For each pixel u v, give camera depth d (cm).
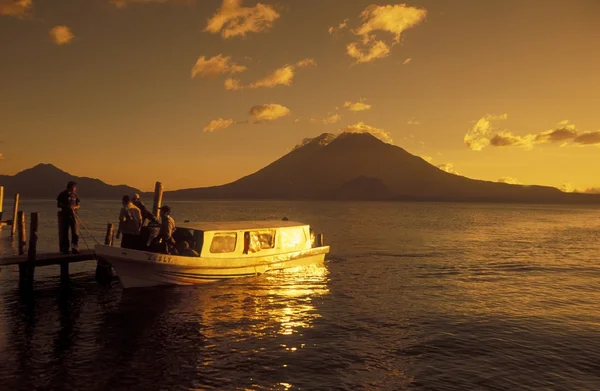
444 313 1535
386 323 1404
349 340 1238
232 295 1702
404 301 1703
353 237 4541
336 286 1938
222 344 1180
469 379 999
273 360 1080
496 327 1380
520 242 4306
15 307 1501
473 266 2625
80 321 1353
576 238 4900
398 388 948
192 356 1093
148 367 1021
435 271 2416
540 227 7206
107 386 919
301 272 2241
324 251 2412
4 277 1980
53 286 1819
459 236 4928
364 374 1014
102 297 1638
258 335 1259
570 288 1997
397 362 1089
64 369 998
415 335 1293
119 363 1039
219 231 1861
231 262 1883
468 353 1155
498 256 3138
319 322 1398
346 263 2633
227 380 963
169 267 1708
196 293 1711
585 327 1390
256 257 1984
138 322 1352
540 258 3055
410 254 3139
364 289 1897
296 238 2225
